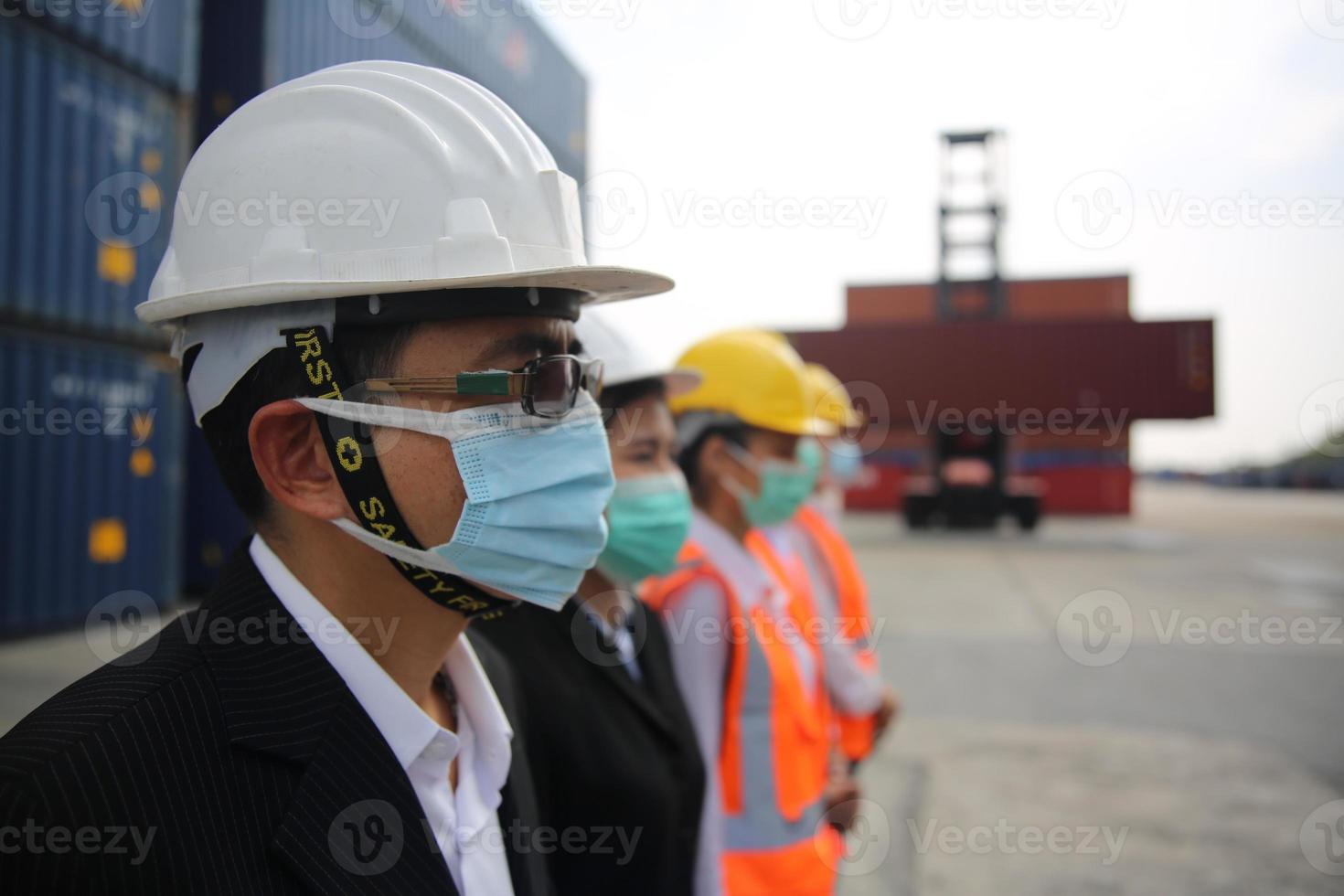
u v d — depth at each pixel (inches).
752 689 71.4
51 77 247.3
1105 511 1026.1
